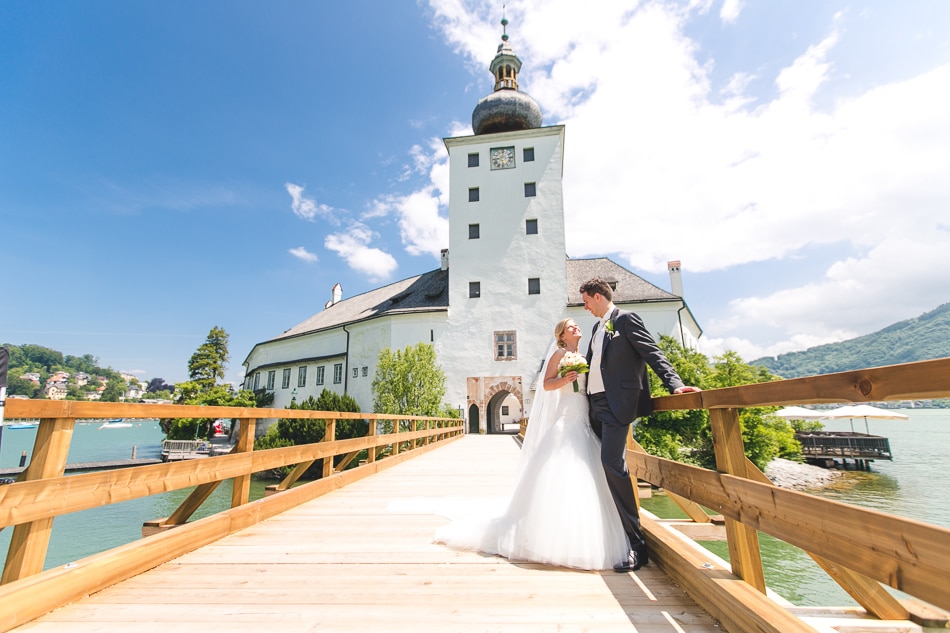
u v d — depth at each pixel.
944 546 1.09
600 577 2.78
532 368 26.70
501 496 5.79
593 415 3.27
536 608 2.35
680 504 4.76
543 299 27.56
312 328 38.84
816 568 9.73
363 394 29.83
